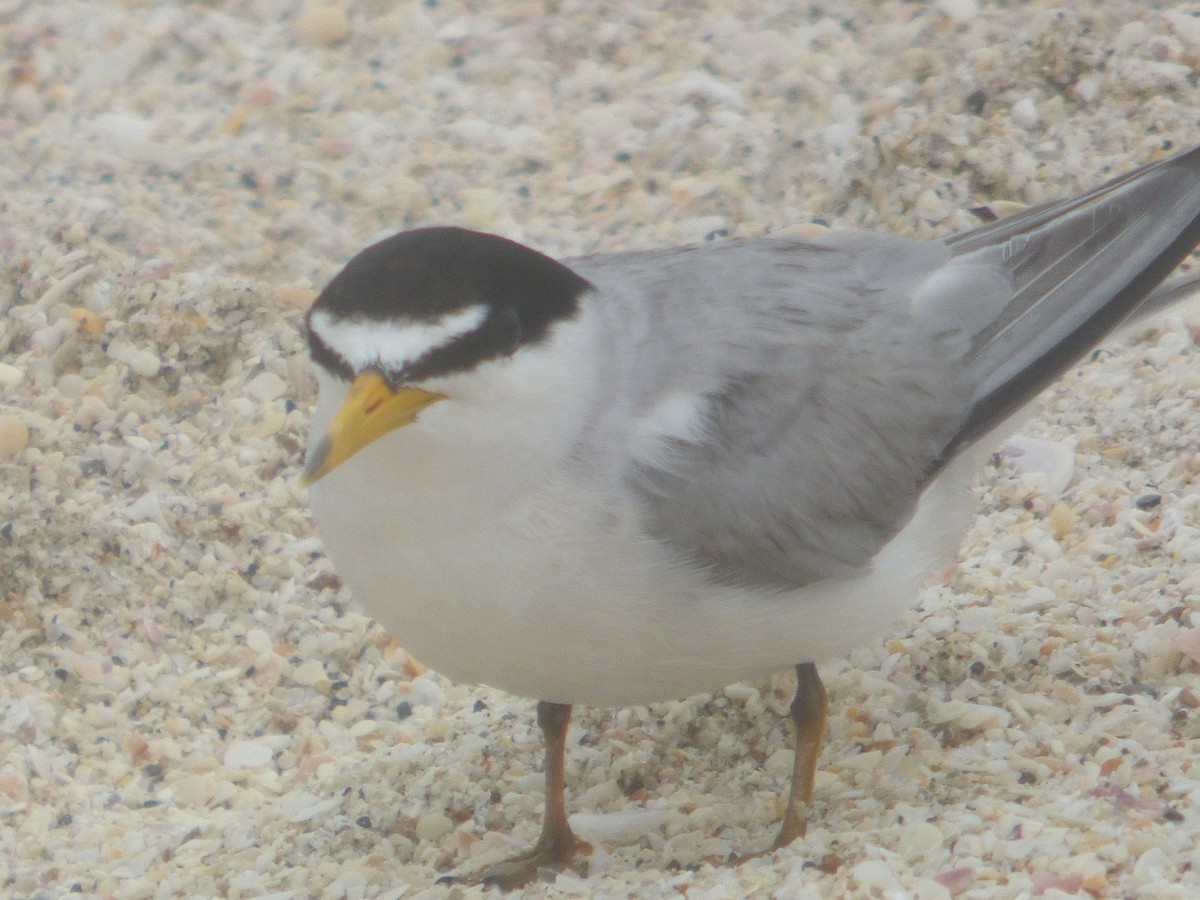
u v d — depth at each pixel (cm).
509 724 1080
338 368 816
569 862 947
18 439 1253
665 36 1627
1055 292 992
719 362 897
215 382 1339
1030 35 1495
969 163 1408
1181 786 875
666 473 858
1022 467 1184
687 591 863
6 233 1420
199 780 1082
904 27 1582
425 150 1541
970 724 980
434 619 866
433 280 802
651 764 1027
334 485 860
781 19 1622
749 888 845
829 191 1462
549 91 1591
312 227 1466
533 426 824
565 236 1455
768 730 1031
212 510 1233
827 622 909
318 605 1199
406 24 1659
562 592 848
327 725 1130
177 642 1177
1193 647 982
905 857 843
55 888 975
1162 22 1454
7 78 1609
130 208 1452
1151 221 1003
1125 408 1212
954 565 1117
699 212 1468
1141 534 1099
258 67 1620
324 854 985
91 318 1347
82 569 1189
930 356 953
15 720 1109
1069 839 830
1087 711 971
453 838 986
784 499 888
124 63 1622
